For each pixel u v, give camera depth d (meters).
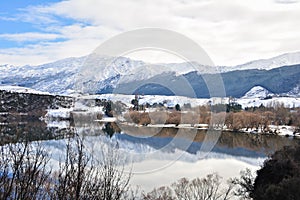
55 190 2.92
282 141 30.09
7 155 2.85
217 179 16.98
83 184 3.17
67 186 3.04
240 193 18.66
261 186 18.52
